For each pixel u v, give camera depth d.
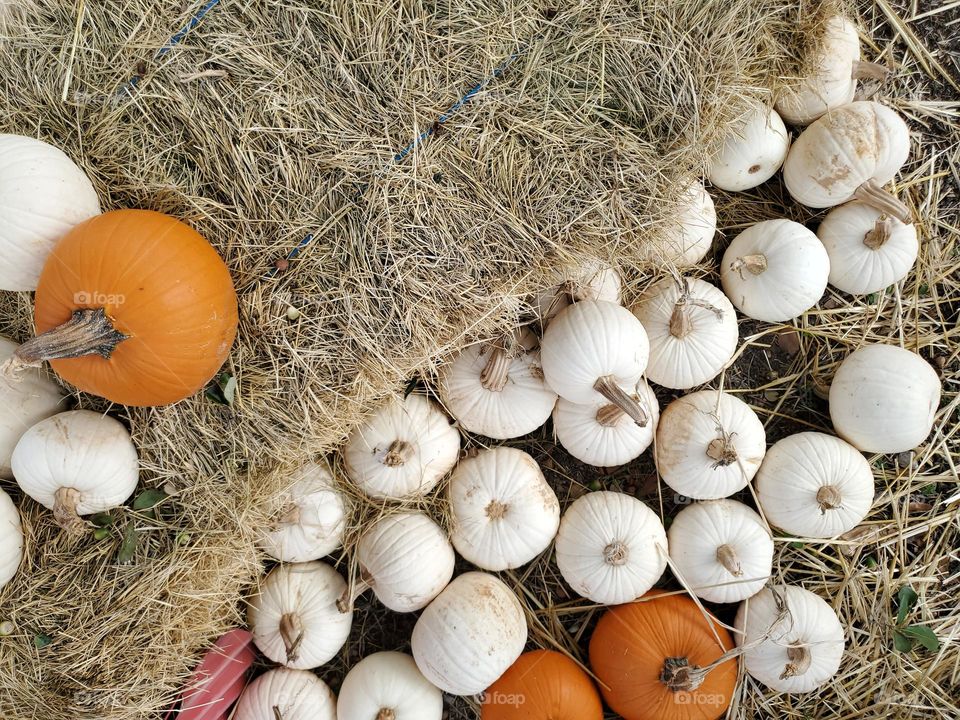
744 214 2.49
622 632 2.21
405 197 2.00
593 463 2.27
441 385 2.19
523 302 2.11
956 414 2.51
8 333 2.20
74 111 1.97
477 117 2.02
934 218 2.52
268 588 2.19
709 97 2.07
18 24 1.97
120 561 2.02
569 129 2.05
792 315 2.29
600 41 2.05
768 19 2.16
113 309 1.67
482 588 2.13
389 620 2.42
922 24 2.51
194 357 1.81
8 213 1.71
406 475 2.13
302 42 1.99
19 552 2.02
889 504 2.49
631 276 2.30
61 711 1.98
